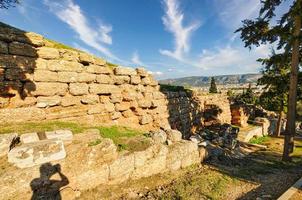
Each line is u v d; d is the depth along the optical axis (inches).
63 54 366.0
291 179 380.5
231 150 583.2
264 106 1488.7
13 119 298.8
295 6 484.7
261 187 335.9
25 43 317.1
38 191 205.5
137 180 298.7
